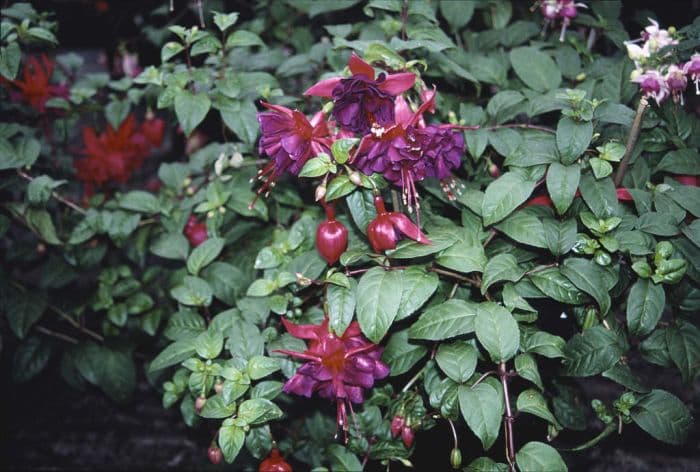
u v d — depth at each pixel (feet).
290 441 2.51
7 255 2.75
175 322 2.28
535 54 2.40
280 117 1.88
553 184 1.98
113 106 2.97
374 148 1.86
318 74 2.69
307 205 2.54
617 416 2.07
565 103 2.20
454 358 1.96
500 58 2.64
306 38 3.04
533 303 2.15
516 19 3.06
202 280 2.30
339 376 1.92
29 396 3.24
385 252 1.96
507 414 1.94
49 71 2.94
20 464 2.93
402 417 2.10
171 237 2.48
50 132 3.09
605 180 2.04
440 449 2.18
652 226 2.02
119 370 2.73
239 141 2.83
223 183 2.60
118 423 3.13
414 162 1.89
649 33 1.98
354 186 1.94
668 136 2.23
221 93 2.42
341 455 2.19
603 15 2.69
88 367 2.73
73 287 2.86
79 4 3.69
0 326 3.27
